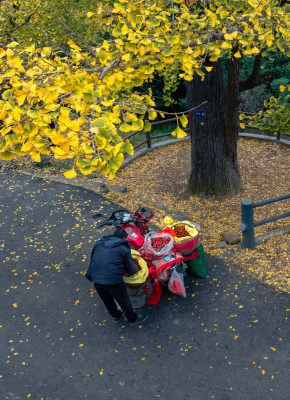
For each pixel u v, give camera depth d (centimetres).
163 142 1265
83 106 340
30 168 966
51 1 833
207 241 686
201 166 911
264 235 666
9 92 346
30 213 753
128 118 354
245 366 426
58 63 384
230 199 914
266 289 525
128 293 492
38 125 327
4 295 563
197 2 638
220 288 537
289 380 405
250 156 1152
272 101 673
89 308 529
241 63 1526
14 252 649
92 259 452
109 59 420
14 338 491
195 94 860
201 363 436
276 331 462
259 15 450
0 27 861
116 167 290
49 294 558
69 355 462
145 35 425
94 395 413
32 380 434
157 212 771
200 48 474
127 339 476
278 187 954
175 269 498
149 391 411
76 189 830
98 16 662
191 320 492
